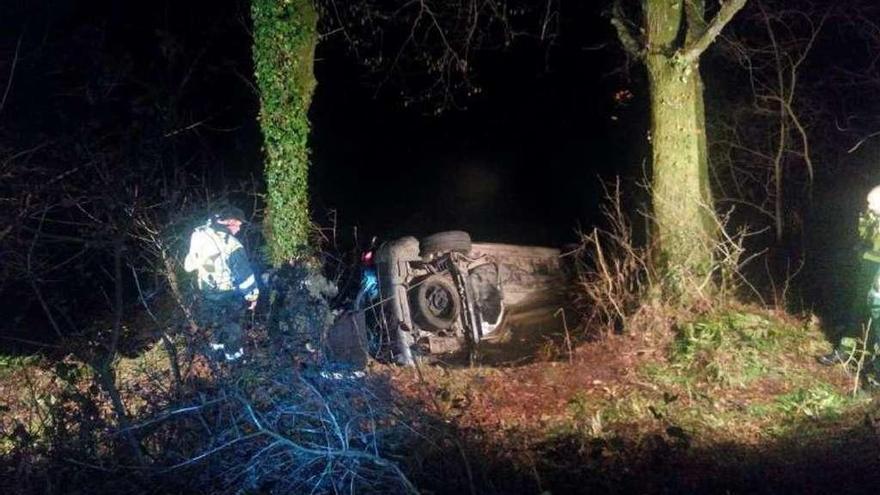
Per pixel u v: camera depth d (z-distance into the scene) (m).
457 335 12.98
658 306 11.62
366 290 11.99
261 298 9.10
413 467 7.11
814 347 11.22
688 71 11.90
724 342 10.88
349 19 14.54
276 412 6.89
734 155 16.70
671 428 8.12
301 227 12.19
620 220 12.37
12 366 9.86
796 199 16.25
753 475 7.62
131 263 8.69
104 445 7.12
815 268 14.23
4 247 9.06
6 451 7.76
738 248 12.03
